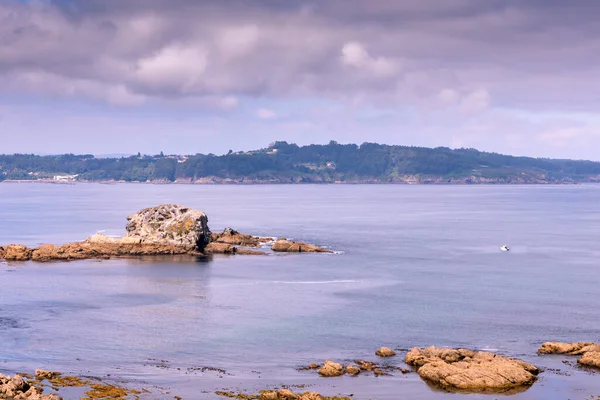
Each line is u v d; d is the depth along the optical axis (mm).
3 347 84500
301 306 107625
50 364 78375
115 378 73250
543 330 93812
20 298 112250
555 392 70000
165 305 108062
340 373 75312
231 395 67938
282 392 67438
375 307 107062
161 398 66688
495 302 110875
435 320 98938
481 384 71250
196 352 83500
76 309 105000
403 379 73750
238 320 98750
